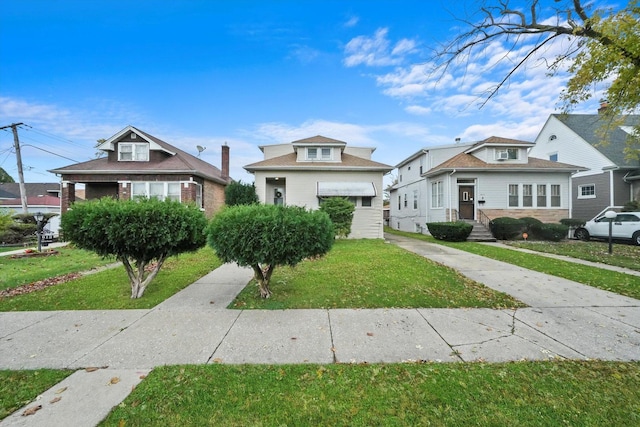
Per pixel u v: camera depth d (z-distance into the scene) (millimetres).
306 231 5230
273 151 22266
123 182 18031
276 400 2639
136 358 3412
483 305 5285
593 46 7102
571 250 12094
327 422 2369
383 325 4383
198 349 3639
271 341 3863
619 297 5746
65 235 5355
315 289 6254
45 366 3236
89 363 3297
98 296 5891
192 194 18328
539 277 7430
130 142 19234
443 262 9547
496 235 16297
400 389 2783
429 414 2439
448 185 17984
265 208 5516
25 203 20938
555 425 2295
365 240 15805
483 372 3062
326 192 16422
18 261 10391
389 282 6809
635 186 18422
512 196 17922
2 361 3348
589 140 20188
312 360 3361
